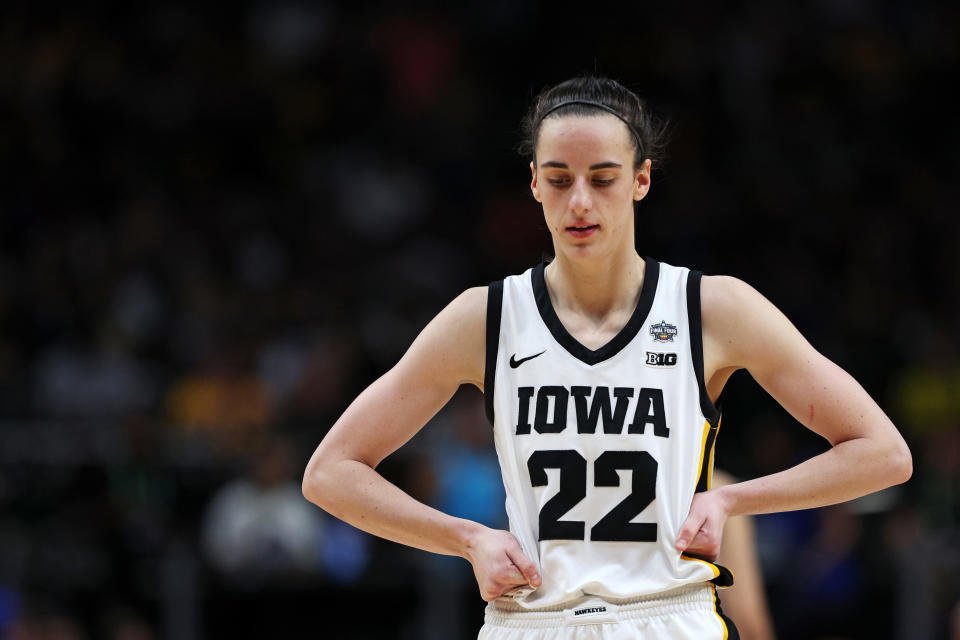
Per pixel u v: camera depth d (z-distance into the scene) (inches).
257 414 1310.3
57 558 1087.0
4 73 1734.7
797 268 1652.3
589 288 434.9
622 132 421.4
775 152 1786.4
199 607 1082.1
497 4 1940.2
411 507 432.8
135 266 1537.9
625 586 411.5
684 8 1895.9
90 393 1357.0
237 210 1683.1
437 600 1082.7
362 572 1096.2
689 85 1815.9
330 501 438.6
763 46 1872.5
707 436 429.1
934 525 1160.8
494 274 1688.0
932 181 1795.0
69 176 1670.8
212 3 1876.2
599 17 1905.8
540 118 433.4
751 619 662.5
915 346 1510.8
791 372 428.5
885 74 1884.8
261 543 1088.2
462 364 443.5
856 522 1091.3
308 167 1774.1
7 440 1150.3
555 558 417.4
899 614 1072.8
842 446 421.4
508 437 430.9
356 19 1915.6
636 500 416.5
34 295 1487.5
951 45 1907.0
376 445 443.2
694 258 1668.3
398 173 1781.5
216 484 1149.7
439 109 1851.6
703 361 428.5
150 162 1722.4
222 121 1780.3
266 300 1498.5
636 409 421.1
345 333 1435.8
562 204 421.1
